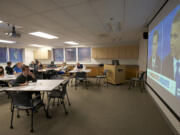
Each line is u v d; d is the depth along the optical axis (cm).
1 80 357
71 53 814
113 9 211
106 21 278
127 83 529
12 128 196
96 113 247
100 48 682
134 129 191
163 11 200
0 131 189
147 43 358
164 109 220
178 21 147
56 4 184
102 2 182
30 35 422
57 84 255
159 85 231
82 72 447
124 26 331
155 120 218
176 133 169
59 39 526
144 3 190
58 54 852
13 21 263
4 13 216
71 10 209
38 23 279
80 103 302
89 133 182
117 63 496
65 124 207
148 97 344
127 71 596
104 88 447
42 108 273
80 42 646
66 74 721
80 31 376
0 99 331
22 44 692
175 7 155
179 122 158
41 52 820
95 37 495
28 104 189
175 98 160
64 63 721
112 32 401
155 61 257
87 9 207
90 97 347
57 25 301
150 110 259
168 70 182
